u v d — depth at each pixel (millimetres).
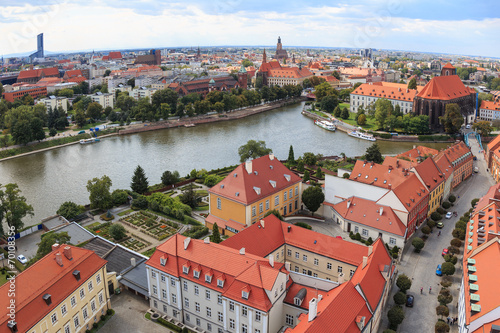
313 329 79875
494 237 113938
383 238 147375
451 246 141000
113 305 117500
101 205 181500
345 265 116938
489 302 89312
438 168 185250
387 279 106250
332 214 167250
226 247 106750
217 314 102625
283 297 100438
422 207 164250
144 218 176875
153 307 116188
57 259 100750
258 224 125250
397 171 171625
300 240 126562
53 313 93312
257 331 95688
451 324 109188
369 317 93062
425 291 122500
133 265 128375
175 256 108688
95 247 142375
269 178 163125
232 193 154375
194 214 178875
